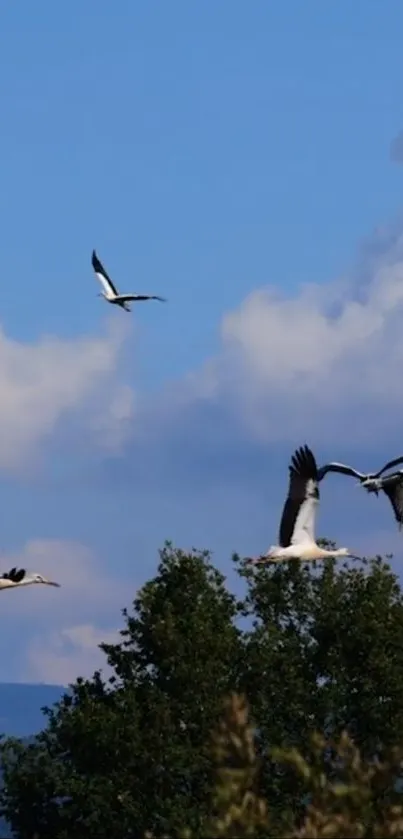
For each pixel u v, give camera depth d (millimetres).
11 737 80688
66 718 77938
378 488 44656
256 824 33438
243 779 33625
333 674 78938
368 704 77625
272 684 78188
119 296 52531
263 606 81438
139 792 75875
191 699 77125
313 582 81312
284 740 74938
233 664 78938
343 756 34656
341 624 79375
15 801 79500
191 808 73125
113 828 75500
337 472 44906
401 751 35062
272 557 44344
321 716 77625
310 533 44750
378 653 78500
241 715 34188
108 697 80125
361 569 81500
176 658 77750
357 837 33438
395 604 80688
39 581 50312
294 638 79812
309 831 33000
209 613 79250
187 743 76062
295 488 44781
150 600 79875
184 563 80625
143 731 76375
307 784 34438
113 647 80312
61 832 77625
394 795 47000
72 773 77938
